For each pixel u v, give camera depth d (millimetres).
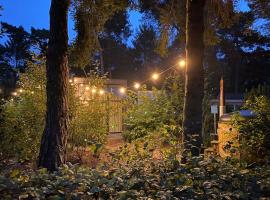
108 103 9203
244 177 4086
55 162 5266
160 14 8156
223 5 7578
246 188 3920
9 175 3559
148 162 4242
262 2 7676
